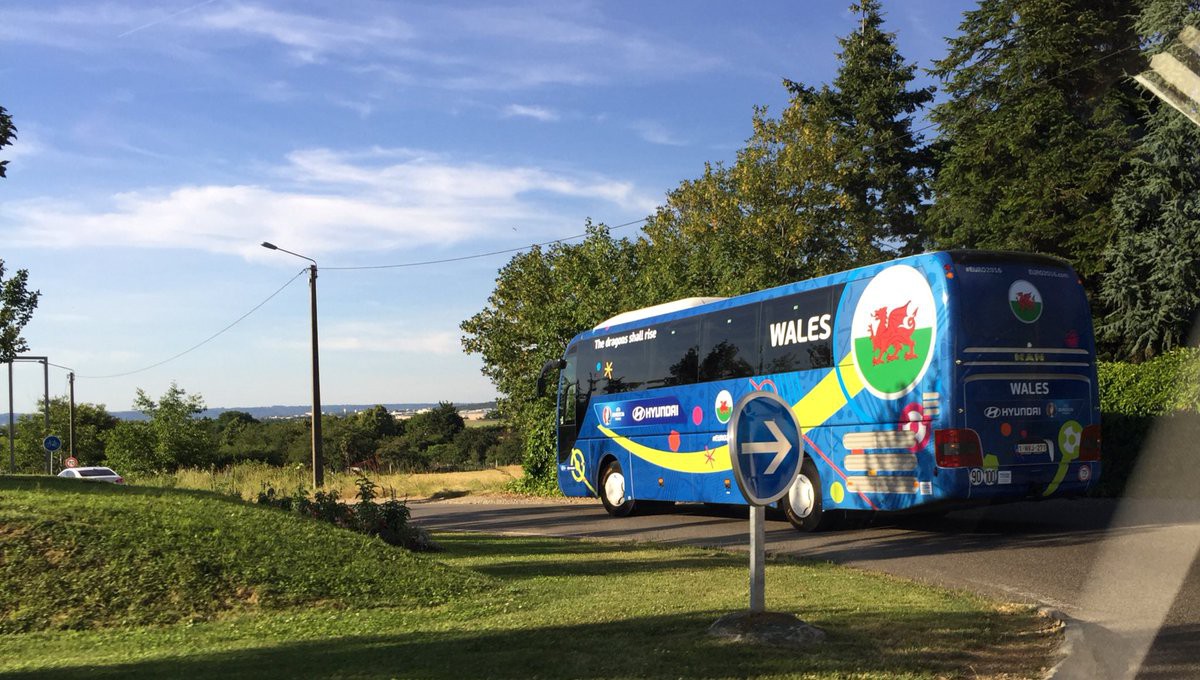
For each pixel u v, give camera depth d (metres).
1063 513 16.69
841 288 14.93
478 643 7.21
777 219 35.16
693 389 18.41
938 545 13.32
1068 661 6.36
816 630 7.07
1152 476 18.69
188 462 59.22
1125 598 8.84
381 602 9.56
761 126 37.25
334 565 10.53
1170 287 27.16
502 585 10.40
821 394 15.14
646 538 16.05
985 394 13.07
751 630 7.01
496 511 25.03
